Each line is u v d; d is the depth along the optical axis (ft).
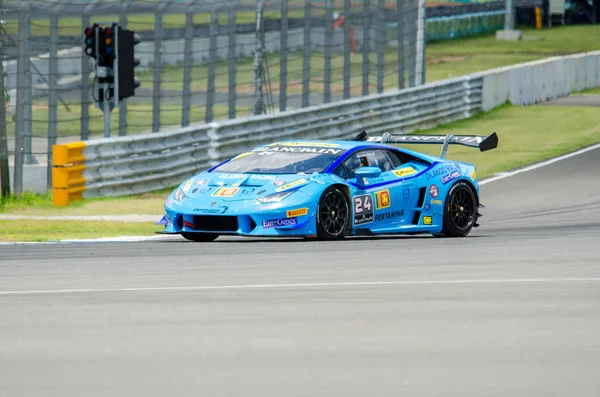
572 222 177.27
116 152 236.84
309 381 64.23
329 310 87.71
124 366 68.39
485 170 267.18
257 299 93.45
